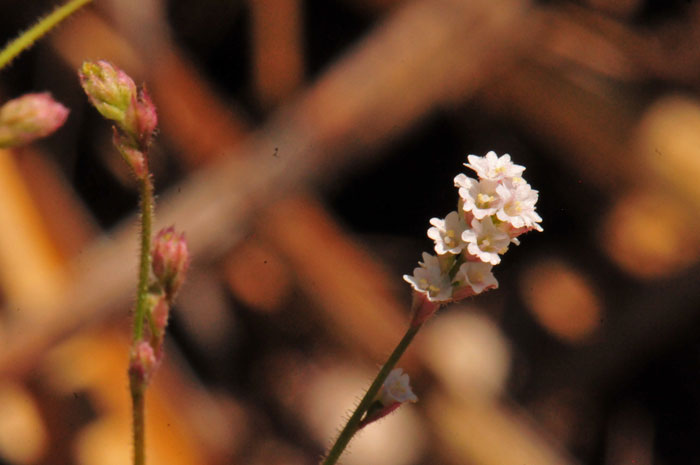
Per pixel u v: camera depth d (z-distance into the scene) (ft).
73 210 1.07
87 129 1.15
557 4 1.13
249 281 1.13
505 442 1.06
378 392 0.63
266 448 1.08
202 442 1.03
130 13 1.11
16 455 0.92
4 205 1.01
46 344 0.97
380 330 1.12
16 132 0.60
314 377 1.13
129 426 0.97
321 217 1.12
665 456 1.14
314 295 1.13
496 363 1.15
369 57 1.12
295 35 1.14
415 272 0.62
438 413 1.07
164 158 1.13
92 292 0.99
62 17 0.65
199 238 1.07
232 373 1.14
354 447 1.04
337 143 1.11
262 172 1.09
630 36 1.15
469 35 1.11
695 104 1.15
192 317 1.13
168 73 1.11
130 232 1.06
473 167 0.62
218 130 1.11
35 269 1.00
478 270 0.62
